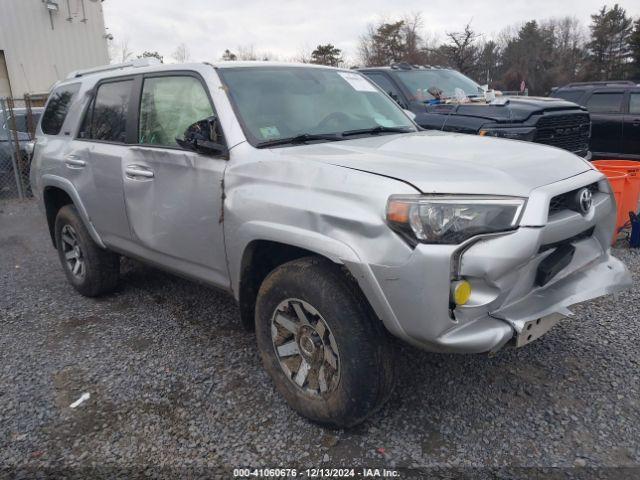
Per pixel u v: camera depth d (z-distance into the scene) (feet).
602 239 10.07
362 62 152.66
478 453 8.60
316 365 9.14
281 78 11.95
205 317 14.07
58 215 15.65
